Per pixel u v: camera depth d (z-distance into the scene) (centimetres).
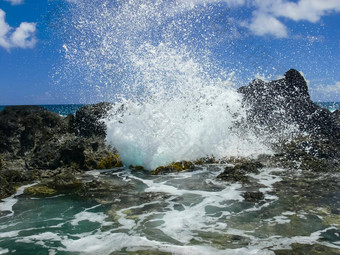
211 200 491
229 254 324
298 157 748
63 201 492
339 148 836
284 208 453
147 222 410
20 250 340
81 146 702
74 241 359
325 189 540
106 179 617
